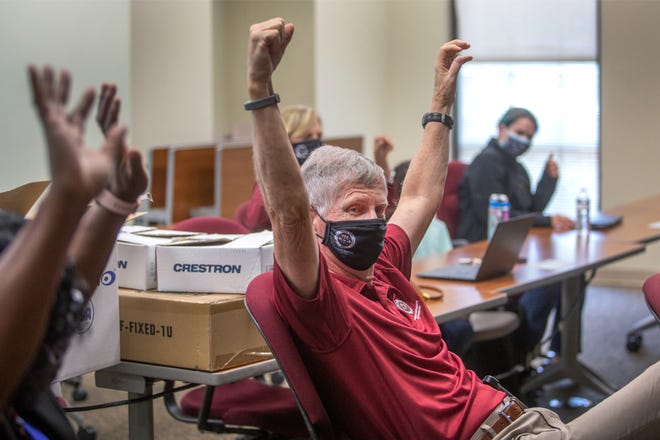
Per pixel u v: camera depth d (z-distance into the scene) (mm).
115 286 2012
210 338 1944
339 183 1799
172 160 5000
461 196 4660
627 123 6598
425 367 1758
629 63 6562
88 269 1192
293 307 1619
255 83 1503
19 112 4461
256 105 1503
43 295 953
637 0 6504
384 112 7578
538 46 6914
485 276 3068
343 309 1664
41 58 4605
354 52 7160
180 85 6953
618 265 6777
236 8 7215
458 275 3098
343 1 7020
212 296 2014
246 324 2012
